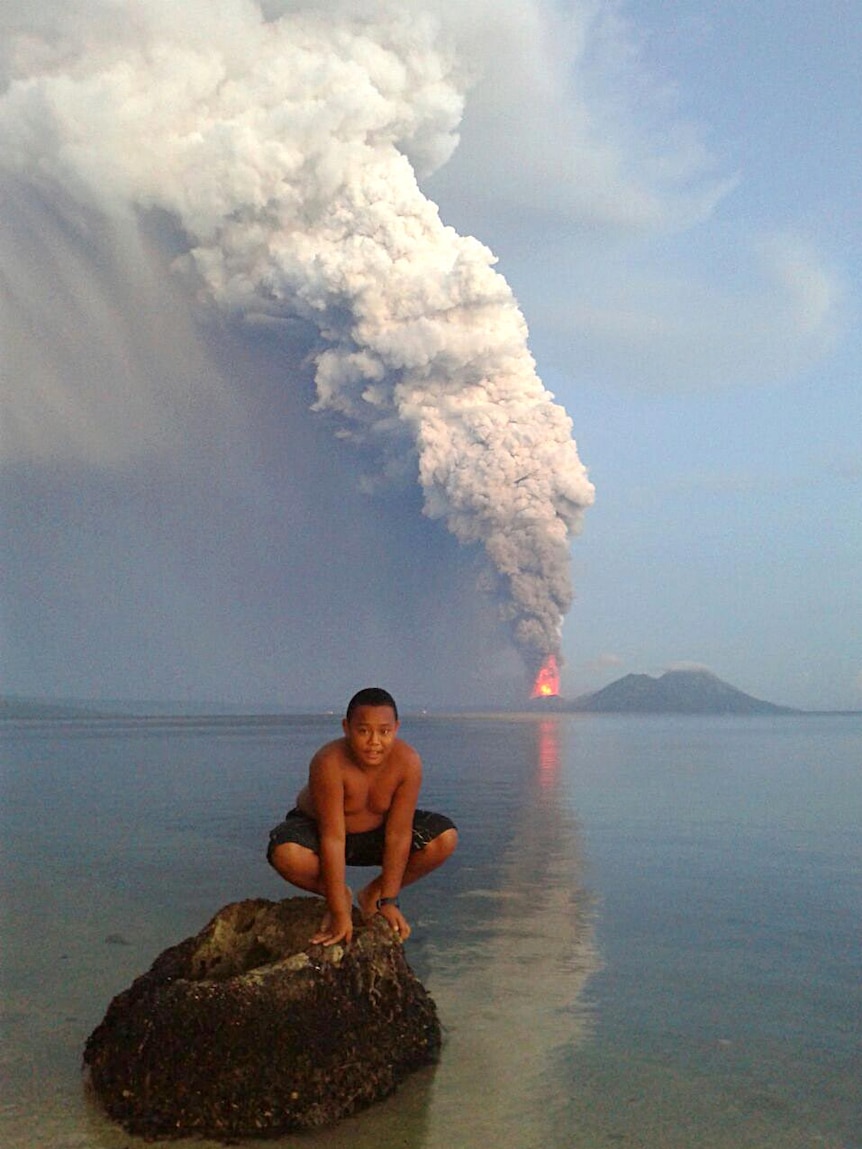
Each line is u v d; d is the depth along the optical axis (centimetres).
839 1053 404
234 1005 358
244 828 1070
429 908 673
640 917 646
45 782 1698
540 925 623
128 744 3164
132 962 529
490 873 808
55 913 645
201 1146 326
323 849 403
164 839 987
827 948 567
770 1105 354
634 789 1578
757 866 845
